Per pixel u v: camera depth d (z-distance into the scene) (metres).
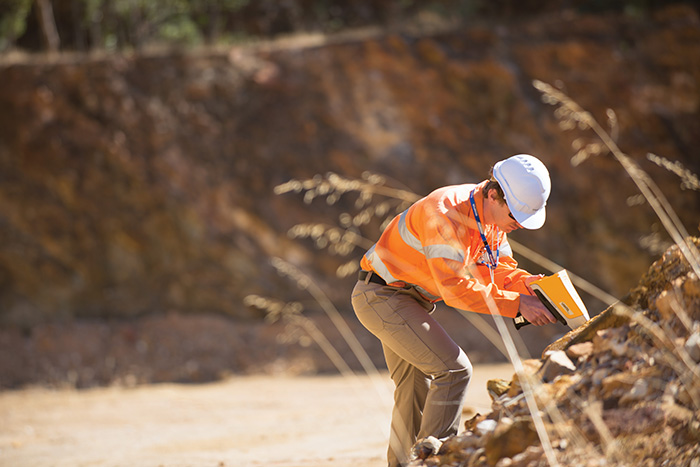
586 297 22.80
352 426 10.76
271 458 8.02
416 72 24.75
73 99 23.73
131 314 22.70
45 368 20.05
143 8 30.45
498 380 5.09
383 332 5.32
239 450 9.16
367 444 8.67
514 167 5.02
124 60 24.53
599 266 22.91
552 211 23.42
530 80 24.80
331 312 22.17
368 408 13.03
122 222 23.09
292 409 13.87
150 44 28.77
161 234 23.11
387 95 24.55
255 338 21.36
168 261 23.00
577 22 25.89
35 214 22.97
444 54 24.97
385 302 5.32
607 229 23.17
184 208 23.16
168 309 22.77
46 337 21.23
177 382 19.55
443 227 4.98
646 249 22.81
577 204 23.47
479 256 5.32
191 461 8.20
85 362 20.38
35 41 32.47
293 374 19.67
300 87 24.70
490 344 19.80
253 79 24.77
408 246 5.25
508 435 4.08
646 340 4.26
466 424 4.69
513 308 4.99
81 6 31.33
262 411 13.86
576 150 23.98
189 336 21.50
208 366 20.30
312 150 24.09
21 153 23.19
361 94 24.55
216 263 22.94
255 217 23.22
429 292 5.36
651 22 25.88
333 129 24.31
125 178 23.27
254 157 23.92
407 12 32.28
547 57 25.08
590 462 3.67
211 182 23.45
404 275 5.31
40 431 12.81
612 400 4.00
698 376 3.76
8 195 22.95
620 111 24.39
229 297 22.66
